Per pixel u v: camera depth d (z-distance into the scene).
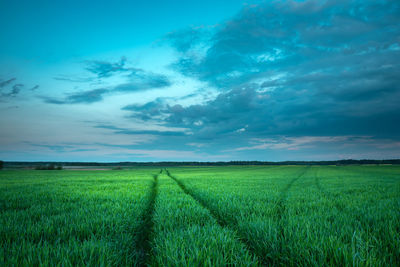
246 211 7.06
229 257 3.47
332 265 3.06
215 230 4.84
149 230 5.88
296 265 3.30
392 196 11.02
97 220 5.63
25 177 30.50
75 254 3.47
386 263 3.11
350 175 33.38
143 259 4.10
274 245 3.80
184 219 6.05
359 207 7.65
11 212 6.96
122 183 19.59
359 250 3.41
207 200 9.80
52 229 4.92
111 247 3.94
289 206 7.94
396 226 4.90
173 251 3.56
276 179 24.69
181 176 32.09
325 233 4.34
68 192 12.62
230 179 24.73
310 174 37.12
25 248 3.77
